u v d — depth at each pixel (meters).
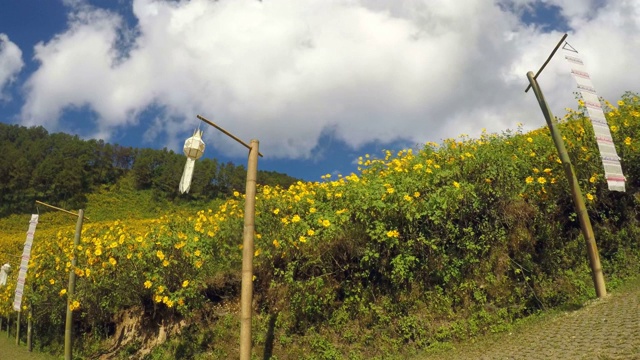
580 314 6.83
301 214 9.20
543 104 7.61
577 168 8.82
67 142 73.06
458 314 7.88
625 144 8.95
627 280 7.73
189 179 6.37
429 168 9.01
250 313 6.45
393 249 8.38
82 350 11.13
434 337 7.67
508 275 8.24
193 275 9.48
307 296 8.45
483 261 8.35
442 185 8.77
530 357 5.69
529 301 7.86
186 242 9.65
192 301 9.37
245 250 6.60
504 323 7.58
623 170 8.97
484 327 7.59
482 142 10.54
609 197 8.99
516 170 8.92
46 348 12.39
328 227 8.44
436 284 8.23
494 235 8.44
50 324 12.92
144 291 10.02
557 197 8.84
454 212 8.41
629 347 4.91
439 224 8.32
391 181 8.77
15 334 15.20
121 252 10.00
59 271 11.51
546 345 5.96
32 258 12.66
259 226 9.48
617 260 8.27
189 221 10.59
